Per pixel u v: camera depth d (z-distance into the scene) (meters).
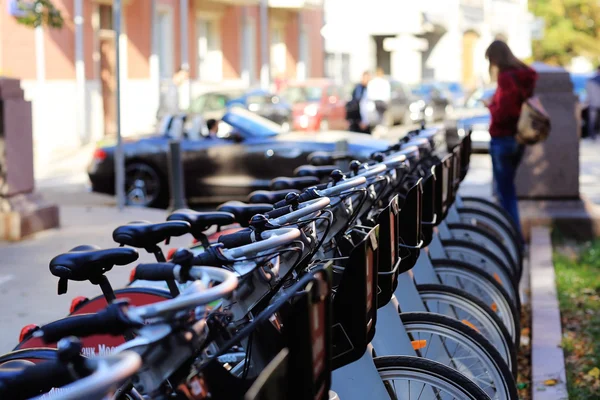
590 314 7.23
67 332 2.35
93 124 24.19
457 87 38.31
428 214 5.05
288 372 2.44
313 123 24.70
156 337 2.38
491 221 7.45
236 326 3.08
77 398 1.87
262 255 3.02
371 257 3.24
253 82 34.44
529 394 5.55
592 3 58.09
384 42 47.38
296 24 38.16
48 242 10.19
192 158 13.37
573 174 10.81
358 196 4.41
